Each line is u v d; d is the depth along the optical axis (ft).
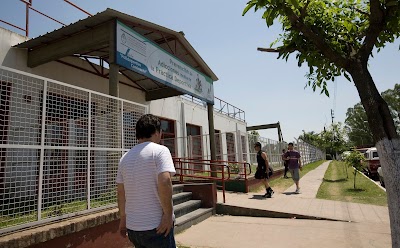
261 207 26.91
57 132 15.05
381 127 10.89
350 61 11.72
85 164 15.98
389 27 11.87
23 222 12.59
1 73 12.93
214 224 23.38
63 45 24.58
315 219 23.59
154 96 40.27
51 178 14.20
